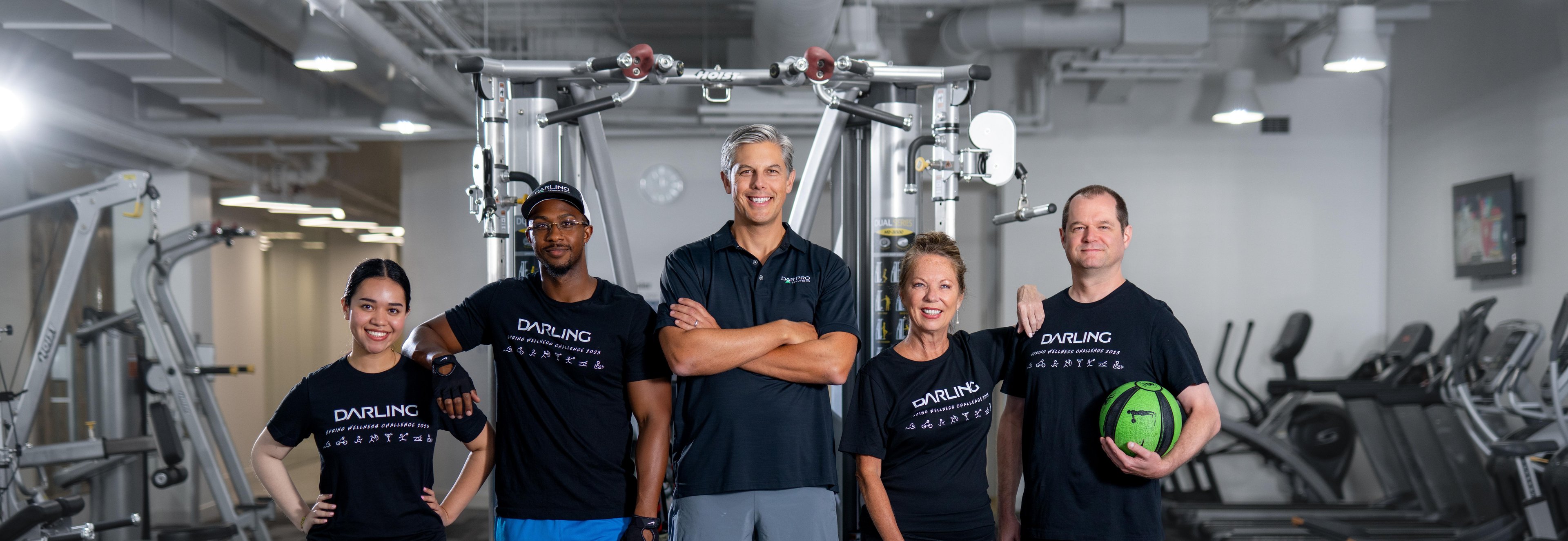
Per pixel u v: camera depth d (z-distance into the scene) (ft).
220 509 16.29
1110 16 18.13
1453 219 19.45
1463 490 17.12
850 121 10.21
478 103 9.16
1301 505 18.74
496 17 20.59
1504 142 17.94
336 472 7.18
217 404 16.96
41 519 11.69
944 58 20.24
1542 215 16.90
